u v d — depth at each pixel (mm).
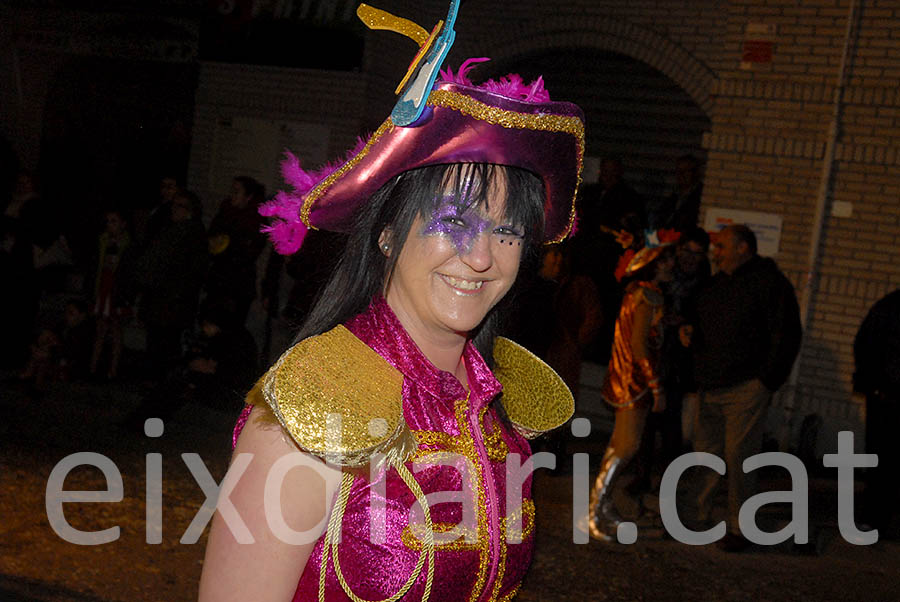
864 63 8688
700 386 6082
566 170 1534
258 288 10688
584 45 10398
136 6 12281
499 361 1870
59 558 4750
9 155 9594
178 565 4852
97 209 12789
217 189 11859
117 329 8930
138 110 12539
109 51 12578
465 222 1462
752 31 9086
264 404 1371
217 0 11703
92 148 12836
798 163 8922
